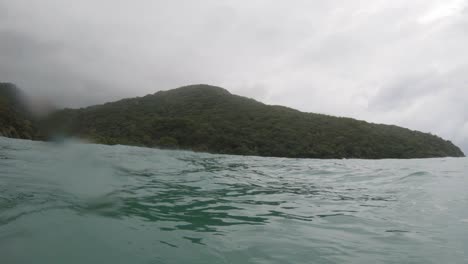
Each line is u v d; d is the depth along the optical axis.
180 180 6.28
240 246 2.46
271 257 2.26
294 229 3.04
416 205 4.28
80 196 3.92
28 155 7.96
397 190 5.62
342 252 2.41
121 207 3.54
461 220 3.44
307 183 6.75
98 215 3.11
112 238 2.46
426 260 2.27
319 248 2.49
